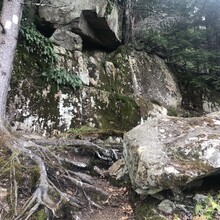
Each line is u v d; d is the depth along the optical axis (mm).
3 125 4984
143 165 3807
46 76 8125
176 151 3922
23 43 8148
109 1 9766
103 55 10445
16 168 4051
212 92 11859
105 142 6598
